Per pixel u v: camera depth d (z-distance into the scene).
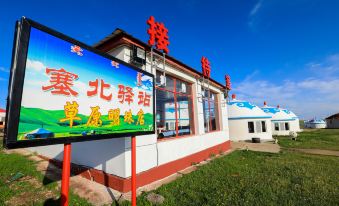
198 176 6.66
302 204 4.49
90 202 4.59
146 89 4.33
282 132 27.19
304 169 7.52
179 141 7.83
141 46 6.32
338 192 5.19
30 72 2.26
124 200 4.66
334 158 10.00
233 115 21.20
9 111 2.05
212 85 11.77
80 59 2.90
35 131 2.27
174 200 4.74
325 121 46.81
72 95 2.74
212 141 10.82
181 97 9.88
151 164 6.22
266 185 5.73
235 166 8.12
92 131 3.01
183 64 8.29
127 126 3.72
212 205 4.46
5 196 4.79
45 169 7.17
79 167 6.46
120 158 5.32
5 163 7.77
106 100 3.31
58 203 4.52
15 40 2.21
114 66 3.53
